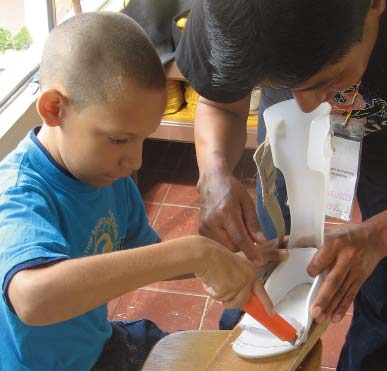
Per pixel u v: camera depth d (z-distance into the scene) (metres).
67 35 0.74
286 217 1.15
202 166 1.01
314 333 0.76
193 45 0.89
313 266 0.80
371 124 1.01
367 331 1.18
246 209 0.93
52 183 0.82
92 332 0.93
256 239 0.91
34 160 0.81
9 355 0.83
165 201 2.10
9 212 0.71
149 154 2.34
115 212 0.97
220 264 0.68
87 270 0.64
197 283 1.75
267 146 0.77
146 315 1.65
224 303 0.72
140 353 1.02
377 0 0.65
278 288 0.82
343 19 0.55
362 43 0.63
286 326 0.73
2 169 0.79
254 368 0.74
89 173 0.82
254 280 0.72
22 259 0.65
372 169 1.10
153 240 1.09
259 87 0.69
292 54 0.56
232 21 0.56
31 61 1.79
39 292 0.62
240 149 1.09
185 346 0.86
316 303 0.77
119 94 0.72
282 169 0.78
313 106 0.68
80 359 0.91
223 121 1.07
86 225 0.87
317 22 0.54
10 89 1.67
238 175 2.23
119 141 0.76
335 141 1.01
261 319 0.73
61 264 0.64
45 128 0.83
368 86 0.92
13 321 0.79
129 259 0.65
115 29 0.75
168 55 1.88
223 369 0.75
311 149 0.75
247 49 0.56
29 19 1.85
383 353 1.19
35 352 0.83
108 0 2.25
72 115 0.75
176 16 1.85
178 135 2.04
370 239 0.84
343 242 0.82
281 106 0.75
